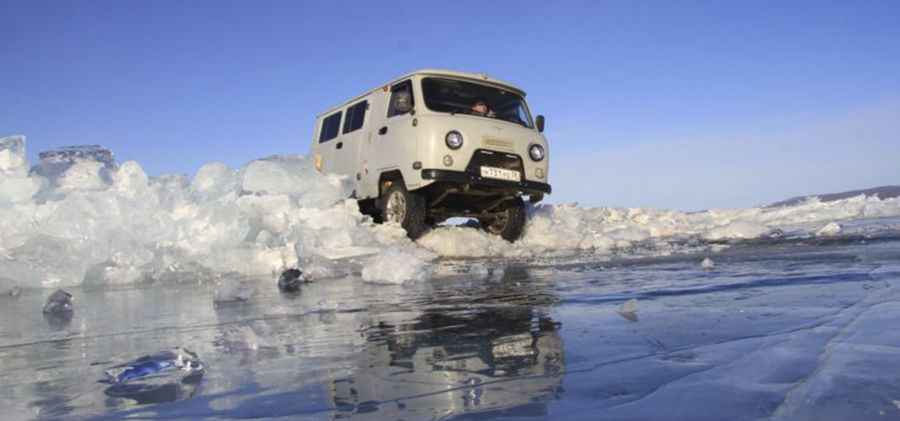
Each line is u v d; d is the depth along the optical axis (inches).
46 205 194.7
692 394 41.3
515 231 309.3
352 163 319.9
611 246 288.0
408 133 274.2
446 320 85.5
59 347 77.8
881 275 111.8
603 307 91.5
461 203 309.4
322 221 251.8
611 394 43.2
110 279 180.4
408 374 53.5
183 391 50.6
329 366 58.3
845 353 49.9
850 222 409.4
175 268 187.5
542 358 57.2
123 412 45.6
